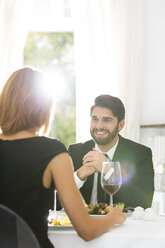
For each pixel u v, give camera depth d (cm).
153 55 356
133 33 350
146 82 356
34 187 112
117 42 350
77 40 357
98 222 118
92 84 352
